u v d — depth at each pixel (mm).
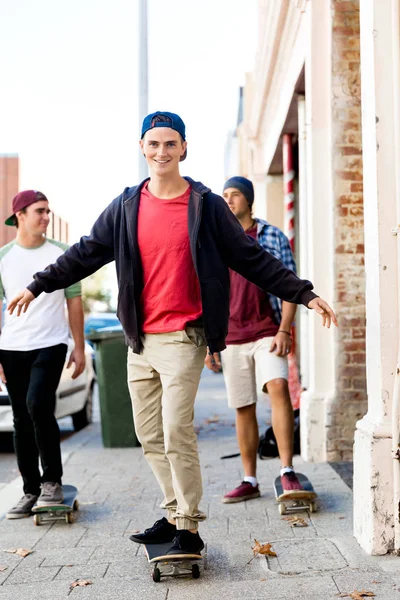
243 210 5184
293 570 3750
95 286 60406
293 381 9422
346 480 5762
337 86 6570
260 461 6855
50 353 4984
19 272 5078
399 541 3889
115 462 7328
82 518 5066
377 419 4027
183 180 3777
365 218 4176
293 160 11102
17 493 6113
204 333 3740
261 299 5203
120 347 8328
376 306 4012
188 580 3701
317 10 6684
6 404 8281
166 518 3982
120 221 3775
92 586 3688
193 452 3740
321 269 6711
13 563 4117
